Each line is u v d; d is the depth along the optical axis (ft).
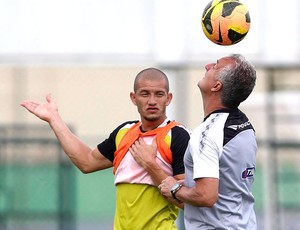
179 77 104.32
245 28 65.26
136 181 65.36
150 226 65.67
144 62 104.88
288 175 106.83
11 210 105.40
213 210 59.52
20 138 106.32
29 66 107.96
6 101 119.75
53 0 105.50
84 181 110.93
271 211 107.04
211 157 57.88
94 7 105.29
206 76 60.39
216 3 65.82
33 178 105.70
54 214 105.40
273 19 105.50
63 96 119.75
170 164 65.05
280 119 111.96
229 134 58.80
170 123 65.87
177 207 67.05
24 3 105.70
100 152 67.46
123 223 66.28
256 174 108.58
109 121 118.93
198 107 111.75
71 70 119.96
